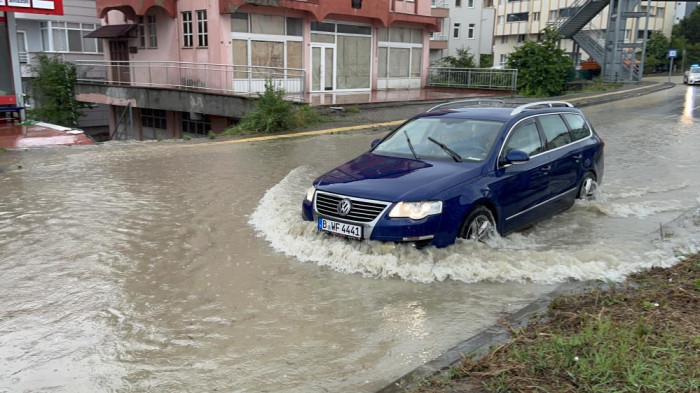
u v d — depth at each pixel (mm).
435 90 29703
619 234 6695
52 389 3562
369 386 3562
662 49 64688
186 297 4961
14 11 18828
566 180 7336
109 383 3627
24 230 6934
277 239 6422
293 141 14797
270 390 3531
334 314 4621
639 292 4648
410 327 4383
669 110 22781
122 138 28469
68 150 13406
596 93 30969
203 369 3789
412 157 6555
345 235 5734
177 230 6934
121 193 8898
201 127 23047
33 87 28453
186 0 22688
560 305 4473
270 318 4551
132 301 4879
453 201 5566
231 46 21719
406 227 5395
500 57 71875
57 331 4332
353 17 26000
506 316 4461
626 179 9969
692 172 10578
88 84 26906
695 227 6906
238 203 8242
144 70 25750
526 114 6984
